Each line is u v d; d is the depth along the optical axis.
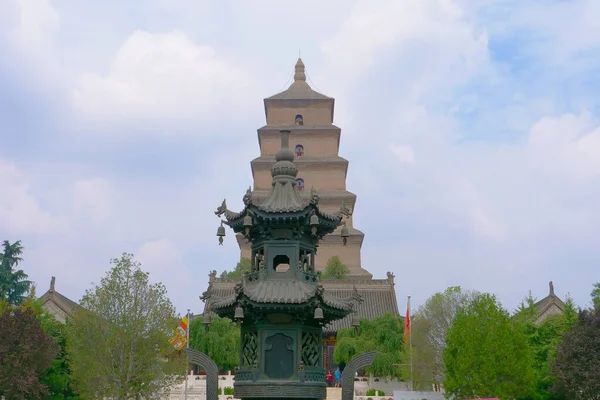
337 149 110.94
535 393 59.97
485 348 53.41
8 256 104.31
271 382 22.81
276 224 24.09
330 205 106.00
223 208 25.12
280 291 23.34
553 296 83.06
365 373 72.56
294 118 113.25
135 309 55.50
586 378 52.03
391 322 70.94
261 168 107.50
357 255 103.81
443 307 67.94
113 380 54.50
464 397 53.41
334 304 23.69
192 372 68.06
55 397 63.12
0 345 55.25
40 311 67.88
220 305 24.16
